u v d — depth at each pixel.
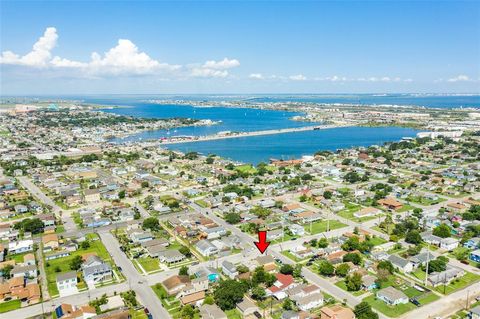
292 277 132.88
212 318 109.75
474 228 172.12
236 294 118.19
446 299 121.31
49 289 129.00
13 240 169.38
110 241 169.50
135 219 196.50
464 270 140.12
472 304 117.88
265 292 124.12
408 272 139.25
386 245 160.25
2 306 118.88
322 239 160.62
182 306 117.94
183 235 173.50
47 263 147.62
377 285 128.75
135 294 124.69
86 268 135.88
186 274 135.38
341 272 135.62
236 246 162.50
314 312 115.31
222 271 142.00
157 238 171.38
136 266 145.38
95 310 113.38
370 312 109.25
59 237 172.00
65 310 111.62
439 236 167.38
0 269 141.00
